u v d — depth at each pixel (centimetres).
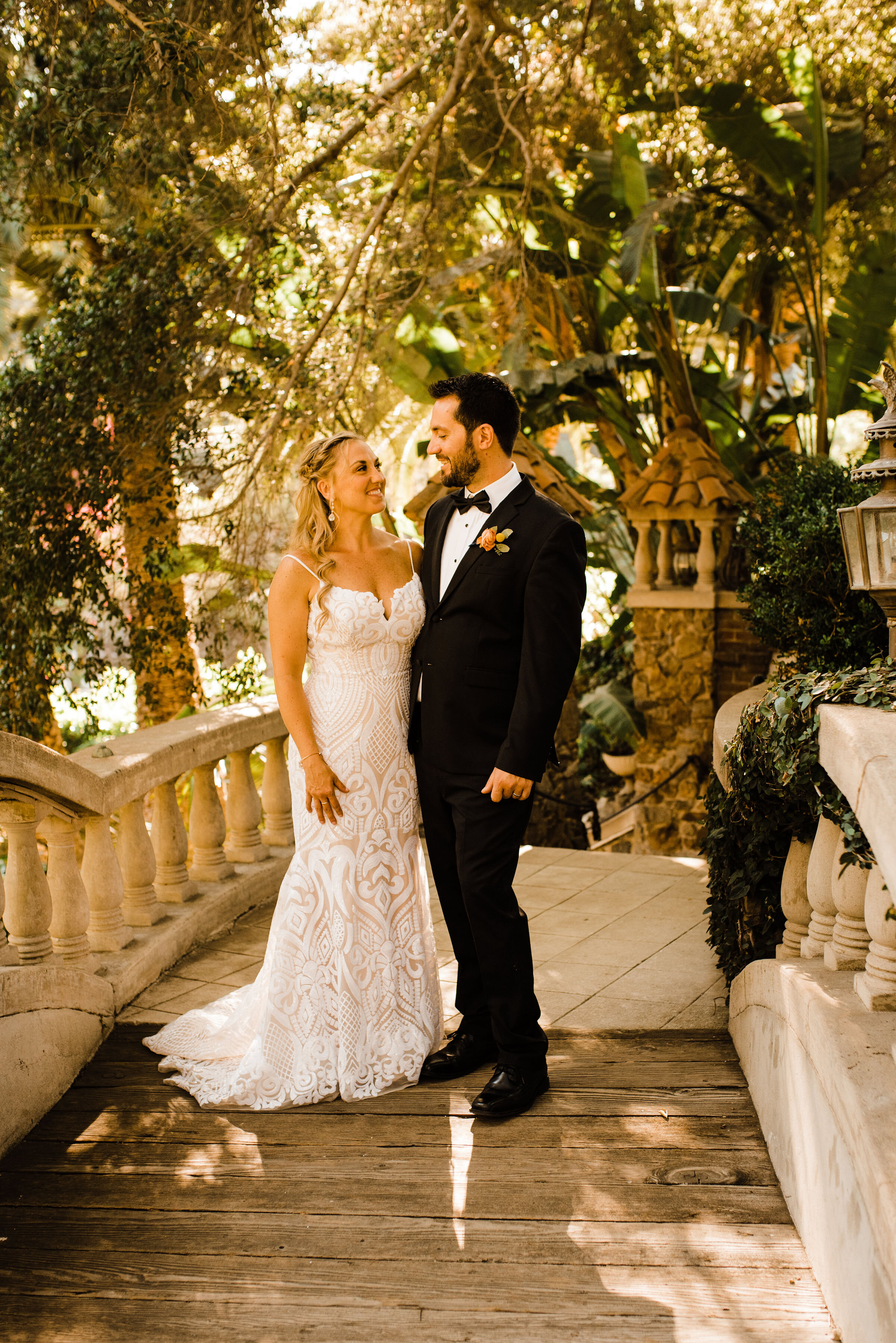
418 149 732
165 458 778
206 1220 256
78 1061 331
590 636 1363
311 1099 306
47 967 315
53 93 658
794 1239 241
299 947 313
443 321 1036
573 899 480
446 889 321
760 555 542
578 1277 231
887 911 221
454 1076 320
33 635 771
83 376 736
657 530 999
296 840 323
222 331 760
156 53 613
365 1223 252
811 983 241
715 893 357
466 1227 249
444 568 308
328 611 309
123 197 725
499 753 296
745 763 291
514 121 802
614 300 990
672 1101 299
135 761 393
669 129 916
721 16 864
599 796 1205
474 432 295
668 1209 253
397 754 320
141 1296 230
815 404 971
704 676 834
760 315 1104
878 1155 175
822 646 454
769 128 845
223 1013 344
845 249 952
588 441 1315
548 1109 298
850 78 873
